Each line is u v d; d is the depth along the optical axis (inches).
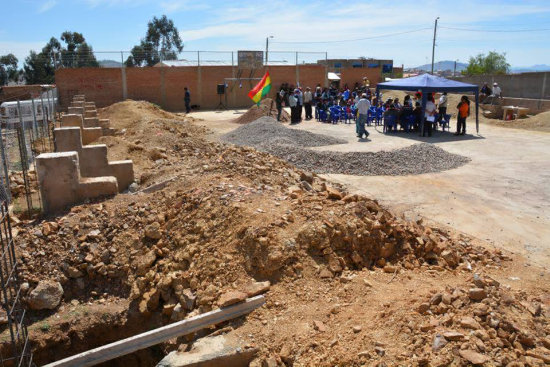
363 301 208.7
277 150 575.5
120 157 499.8
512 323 179.0
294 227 251.4
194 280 241.1
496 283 225.6
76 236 296.2
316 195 302.2
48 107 817.5
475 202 404.8
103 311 256.2
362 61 2388.0
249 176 351.3
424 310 190.1
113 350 201.5
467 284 213.8
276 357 180.2
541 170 523.8
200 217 283.6
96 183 341.1
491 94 1154.7
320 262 236.8
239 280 231.5
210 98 1456.7
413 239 271.0
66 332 247.6
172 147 555.5
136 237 290.8
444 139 745.0
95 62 1513.3
